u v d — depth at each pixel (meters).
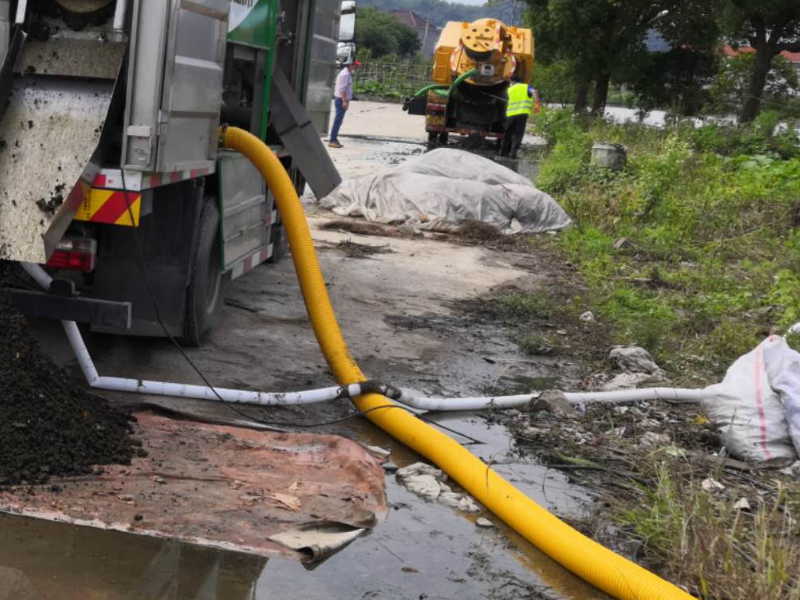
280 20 8.72
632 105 46.81
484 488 5.28
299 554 4.40
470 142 29.55
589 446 6.38
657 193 16.62
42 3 5.62
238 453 5.40
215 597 3.99
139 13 5.39
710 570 4.61
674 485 5.42
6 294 5.62
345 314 8.99
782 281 11.73
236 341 7.66
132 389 6.12
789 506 5.57
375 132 31.39
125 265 6.43
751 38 37.38
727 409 6.49
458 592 4.34
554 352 8.59
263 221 8.63
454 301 10.09
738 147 29.91
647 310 10.27
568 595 4.47
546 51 41.78
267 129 9.08
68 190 5.26
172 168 5.80
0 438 4.73
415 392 7.04
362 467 5.34
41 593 3.83
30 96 5.53
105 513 4.47
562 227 15.04
